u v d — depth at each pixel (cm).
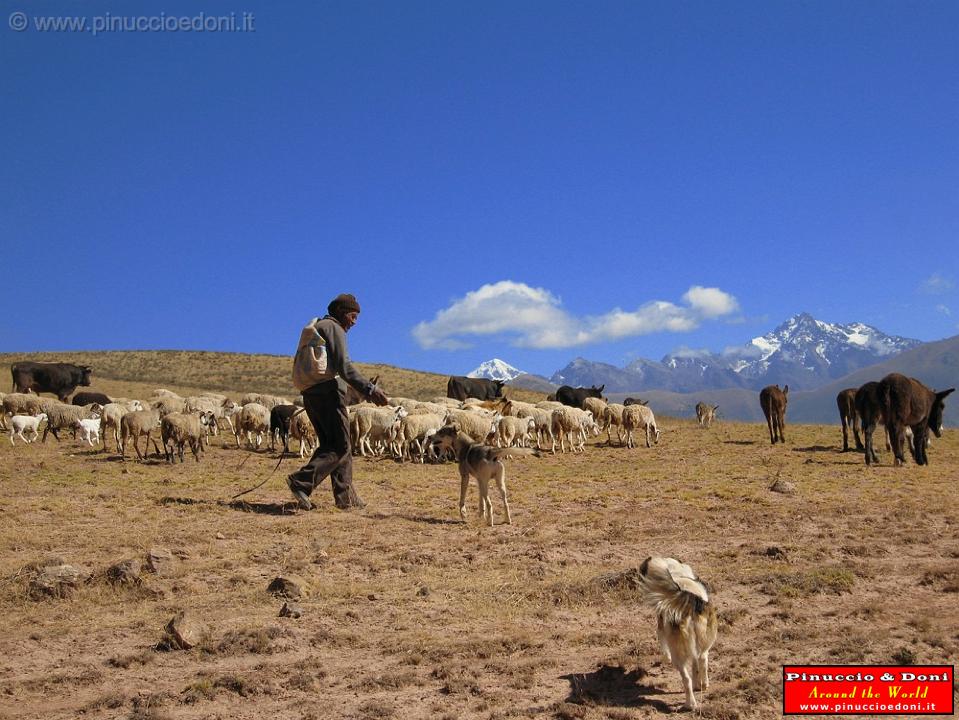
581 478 2408
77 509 1819
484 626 1063
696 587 794
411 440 2797
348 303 1941
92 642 1001
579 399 4391
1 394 3503
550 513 1836
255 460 2700
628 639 1007
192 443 2627
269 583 1236
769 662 913
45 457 2661
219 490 2108
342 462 1902
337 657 958
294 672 894
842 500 1934
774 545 1444
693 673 862
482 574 1307
